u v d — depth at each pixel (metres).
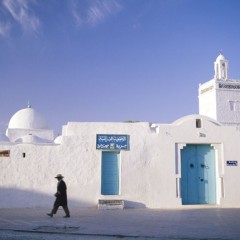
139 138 16.92
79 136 16.75
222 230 9.74
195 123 17.25
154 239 8.62
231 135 17.34
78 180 16.44
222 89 46.66
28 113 35.75
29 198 16.17
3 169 16.25
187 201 16.91
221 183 16.89
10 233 9.41
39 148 16.55
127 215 13.30
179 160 16.91
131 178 16.56
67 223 11.16
